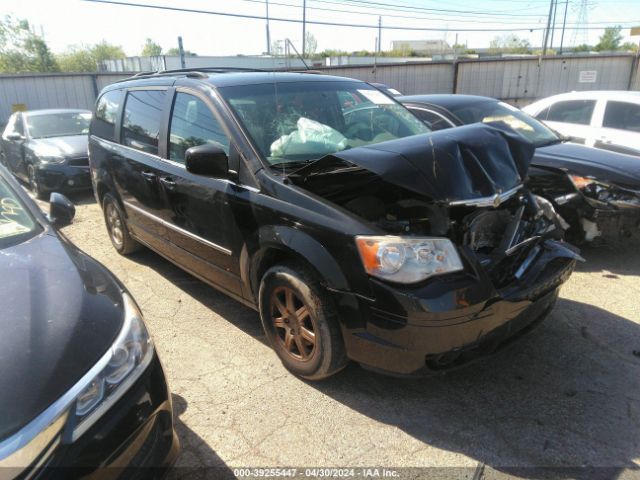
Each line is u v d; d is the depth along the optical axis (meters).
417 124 4.03
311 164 2.80
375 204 3.07
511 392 2.92
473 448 2.49
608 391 2.91
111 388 1.83
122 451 1.79
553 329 3.61
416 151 2.72
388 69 21.88
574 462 2.39
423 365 2.54
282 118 3.45
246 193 3.11
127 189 4.58
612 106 7.30
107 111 5.15
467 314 2.46
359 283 2.54
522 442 2.52
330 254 2.64
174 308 4.11
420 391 2.95
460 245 2.66
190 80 3.85
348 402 2.87
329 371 2.86
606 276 4.56
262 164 3.09
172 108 3.96
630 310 3.89
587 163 4.82
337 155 2.69
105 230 6.45
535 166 5.01
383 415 2.75
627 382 2.99
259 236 3.01
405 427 2.65
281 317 3.09
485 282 2.54
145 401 1.93
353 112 3.83
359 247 2.54
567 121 7.87
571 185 4.79
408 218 2.88
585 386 2.96
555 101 8.12
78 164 8.04
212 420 2.74
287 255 3.00
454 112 6.24
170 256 4.21
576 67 21.62
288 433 2.63
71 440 1.65
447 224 2.71
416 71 21.98
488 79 22.17
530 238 2.97
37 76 18.64
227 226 3.29
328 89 3.90
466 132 3.09
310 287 2.77
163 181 3.89
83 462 1.66
